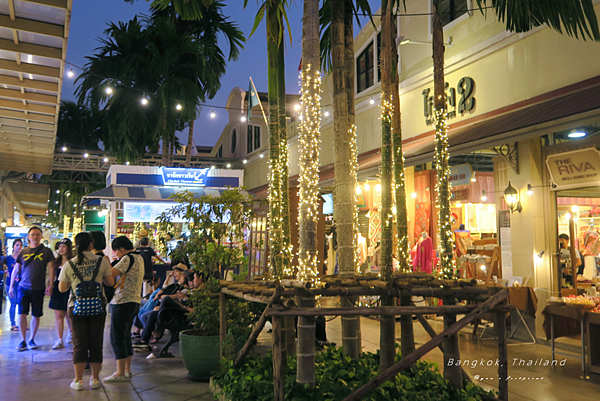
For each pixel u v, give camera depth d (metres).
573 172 8.67
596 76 8.67
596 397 5.82
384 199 5.03
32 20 7.45
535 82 10.00
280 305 4.37
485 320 10.26
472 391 4.73
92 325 6.21
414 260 11.64
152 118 29.17
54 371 6.97
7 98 10.60
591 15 5.43
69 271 6.16
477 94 11.62
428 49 13.51
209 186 16.39
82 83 28.09
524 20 5.94
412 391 4.59
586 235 12.30
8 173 21.75
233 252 7.14
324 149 18.88
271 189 6.00
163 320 8.20
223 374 5.86
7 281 12.99
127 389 6.12
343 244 5.20
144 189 15.61
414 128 13.80
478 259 10.55
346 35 5.70
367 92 16.70
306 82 5.23
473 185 12.68
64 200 46.53
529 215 9.52
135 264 6.62
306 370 4.47
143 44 28.16
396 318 11.15
